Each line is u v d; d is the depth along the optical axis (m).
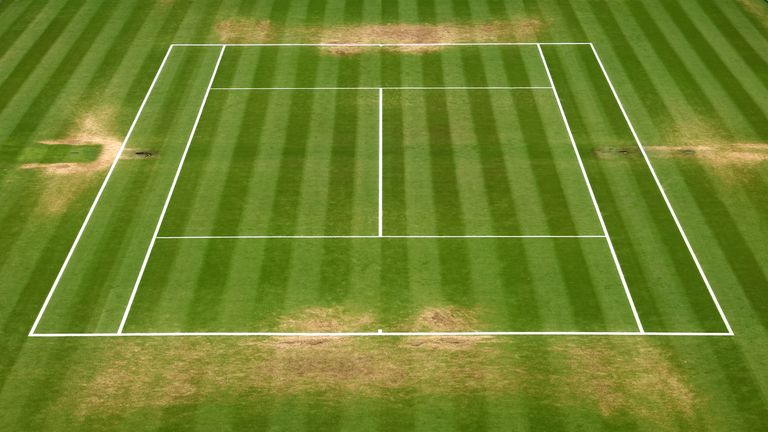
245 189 37.16
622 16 49.62
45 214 35.78
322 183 37.44
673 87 43.75
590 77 44.56
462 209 36.03
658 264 33.28
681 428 26.83
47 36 47.69
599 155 39.19
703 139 40.12
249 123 41.22
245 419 27.16
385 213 35.81
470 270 33.03
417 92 43.38
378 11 49.97
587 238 34.56
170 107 42.38
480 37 47.69
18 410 27.45
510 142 39.97
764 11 50.19
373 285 32.38
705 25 48.88
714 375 28.66
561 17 49.47
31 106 42.34
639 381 28.47
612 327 30.58
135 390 28.19
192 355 29.53
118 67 45.25
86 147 39.72
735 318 30.81
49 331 30.41
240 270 33.03
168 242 34.38
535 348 29.77
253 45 47.00
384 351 29.67
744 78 44.38
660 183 37.47
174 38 47.56
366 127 40.94
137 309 31.36
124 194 36.94
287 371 28.89
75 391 28.14
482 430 26.80
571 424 26.97
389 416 27.27
